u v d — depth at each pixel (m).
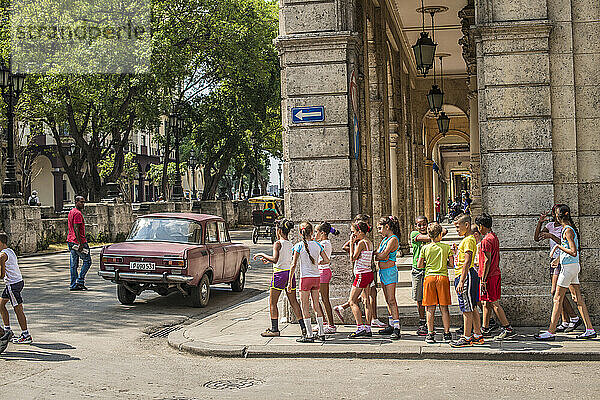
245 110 49.28
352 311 11.48
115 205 37.69
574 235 10.38
